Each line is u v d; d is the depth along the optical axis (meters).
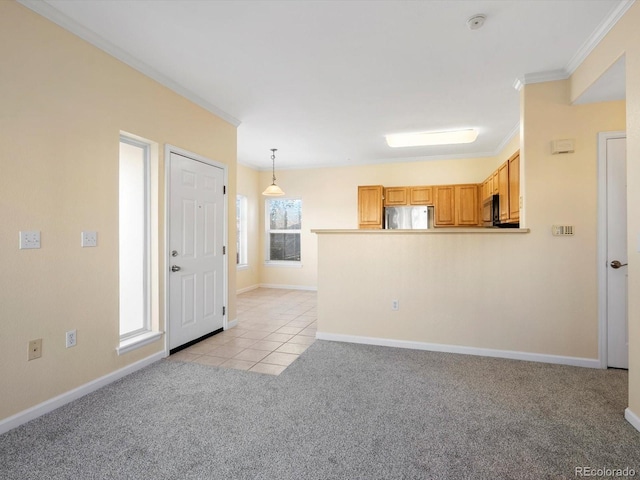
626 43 2.03
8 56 1.94
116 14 2.19
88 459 1.69
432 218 5.96
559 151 2.89
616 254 2.84
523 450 1.76
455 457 1.71
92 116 2.42
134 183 3.04
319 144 5.34
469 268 3.19
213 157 3.78
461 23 2.29
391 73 2.99
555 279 2.97
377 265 3.46
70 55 2.27
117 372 2.62
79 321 2.34
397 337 3.40
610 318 2.86
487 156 5.87
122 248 3.08
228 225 4.06
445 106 3.76
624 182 2.81
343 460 1.69
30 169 2.05
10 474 1.58
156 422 2.02
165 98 3.09
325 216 6.82
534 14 2.18
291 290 6.88
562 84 2.92
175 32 2.39
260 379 2.64
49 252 2.15
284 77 3.07
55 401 2.18
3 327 1.93
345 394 2.39
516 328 3.07
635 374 1.97
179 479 1.55
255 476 1.57
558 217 2.94
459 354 3.20
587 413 2.12
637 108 1.92
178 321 3.28
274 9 2.14
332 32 2.39
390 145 5.35
